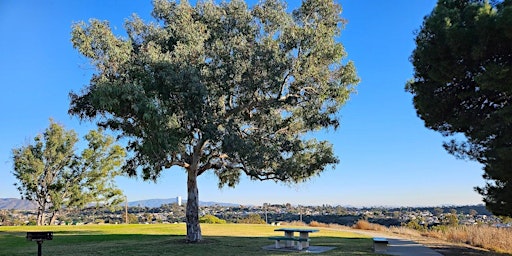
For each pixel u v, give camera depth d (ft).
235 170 69.97
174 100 51.37
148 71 49.78
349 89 57.98
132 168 61.41
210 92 54.03
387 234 75.72
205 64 54.65
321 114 60.18
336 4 55.52
